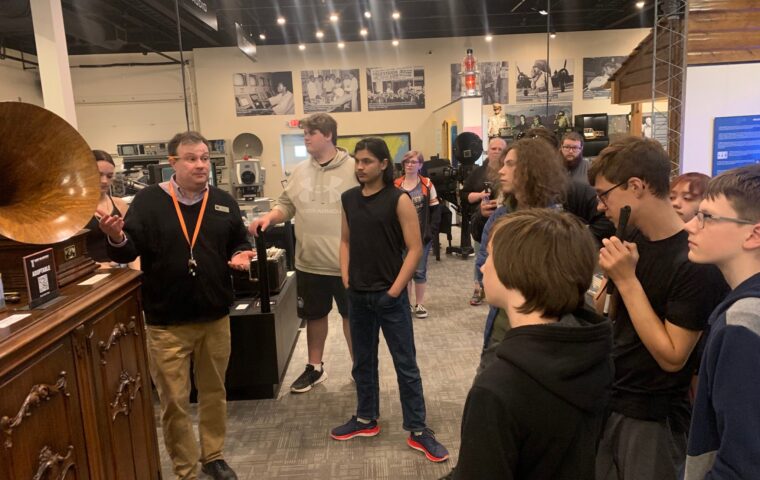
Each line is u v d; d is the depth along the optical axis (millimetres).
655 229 1304
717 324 902
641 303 1263
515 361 849
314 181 3100
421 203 4602
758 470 801
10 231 1385
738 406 827
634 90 4707
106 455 1590
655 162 1282
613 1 9305
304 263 3207
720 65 3377
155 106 11508
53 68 4379
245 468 2500
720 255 988
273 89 11383
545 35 11125
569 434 848
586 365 851
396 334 2479
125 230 2057
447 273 6305
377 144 2328
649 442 1334
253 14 9523
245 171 8938
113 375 1663
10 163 1544
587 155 8016
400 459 2523
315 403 3135
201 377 2344
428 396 3143
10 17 5625
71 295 1519
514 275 909
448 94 11414
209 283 2211
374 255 2395
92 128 11539
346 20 10008
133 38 10430
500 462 820
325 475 2426
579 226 941
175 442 2205
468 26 10633
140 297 1911
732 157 3439
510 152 1913
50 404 1305
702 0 3354
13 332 1210
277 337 3188
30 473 1213
